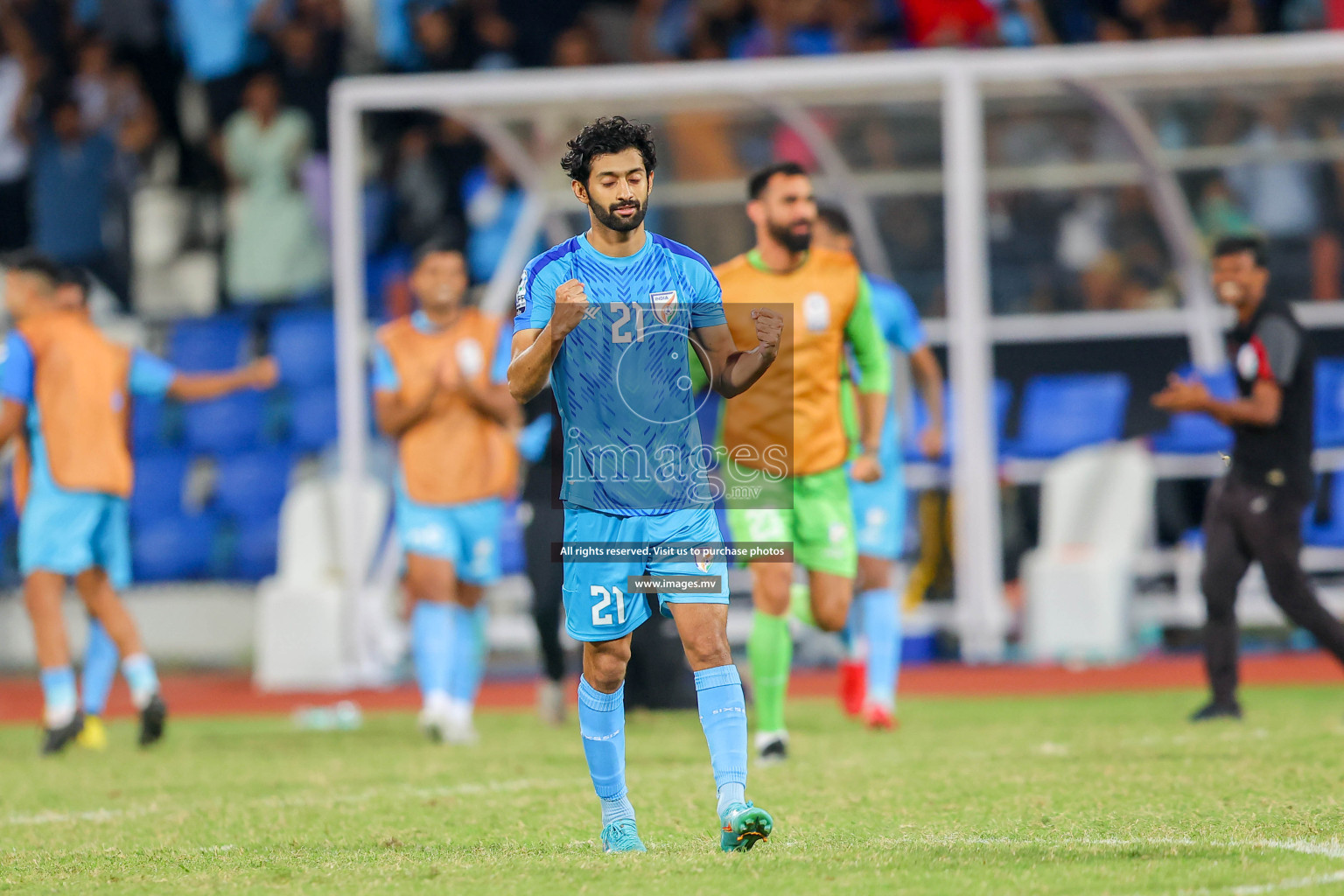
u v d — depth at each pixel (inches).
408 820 807.7
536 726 1364.4
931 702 1464.1
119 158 2322.8
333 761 1120.8
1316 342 1839.3
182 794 960.9
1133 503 1793.8
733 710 642.8
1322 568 1786.4
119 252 2316.7
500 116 1771.7
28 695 1786.4
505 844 713.0
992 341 1903.3
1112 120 1758.1
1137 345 1884.8
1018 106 1798.7
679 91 1690.5
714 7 2309.3
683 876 593.9
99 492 1248.8
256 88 2309.3
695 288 648.4
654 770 999.6
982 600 1710.1
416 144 2271.2
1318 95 1740.9
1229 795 798.5
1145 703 1389.0
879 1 2329.0
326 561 1836.9
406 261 2266.2
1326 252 1803.6
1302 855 618.8
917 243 1865.2
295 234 2299.5
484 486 1278.3
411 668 1868.8
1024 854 635.5
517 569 1827.0
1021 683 1587.1
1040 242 1867.6
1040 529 1881.2
